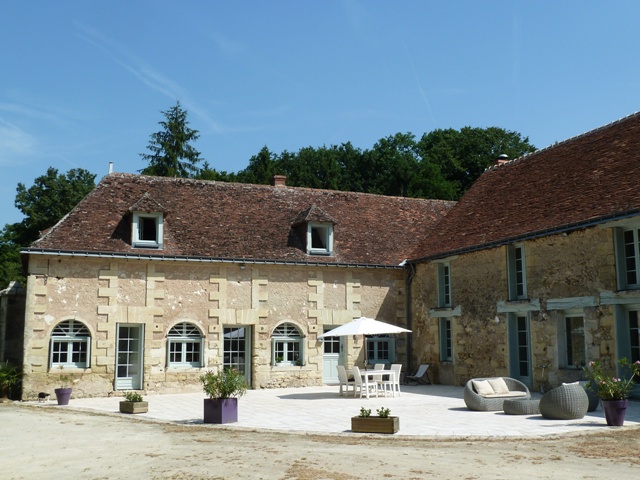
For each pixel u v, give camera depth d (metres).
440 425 11.39
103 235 19.17
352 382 17.80
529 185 19.92
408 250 22.95
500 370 17.98
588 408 12.92
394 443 9.62
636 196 14.55
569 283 15.90
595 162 17.72
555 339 16.22
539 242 16.92
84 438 10.54
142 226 19.88
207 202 21.98
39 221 39.19
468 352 19.41
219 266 20.08
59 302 18.20
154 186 21.78
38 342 17.86
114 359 18.61
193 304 19.67
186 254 19.64
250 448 9.20
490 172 23.75
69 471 7.95
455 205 23.73
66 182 40.66
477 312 19.08
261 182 43.84
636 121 17.80
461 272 19.89
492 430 10.70
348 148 46.84
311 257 21.22
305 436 10.41
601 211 15.17
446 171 43.31
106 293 18.70
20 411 14.80
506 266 17.98
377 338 22.12
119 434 10.91
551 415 11.97
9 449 9.67
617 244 14.75
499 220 19.44
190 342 19.66
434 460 8.18
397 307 22.30
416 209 25.17
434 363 21.08
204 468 7.87
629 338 14.54
